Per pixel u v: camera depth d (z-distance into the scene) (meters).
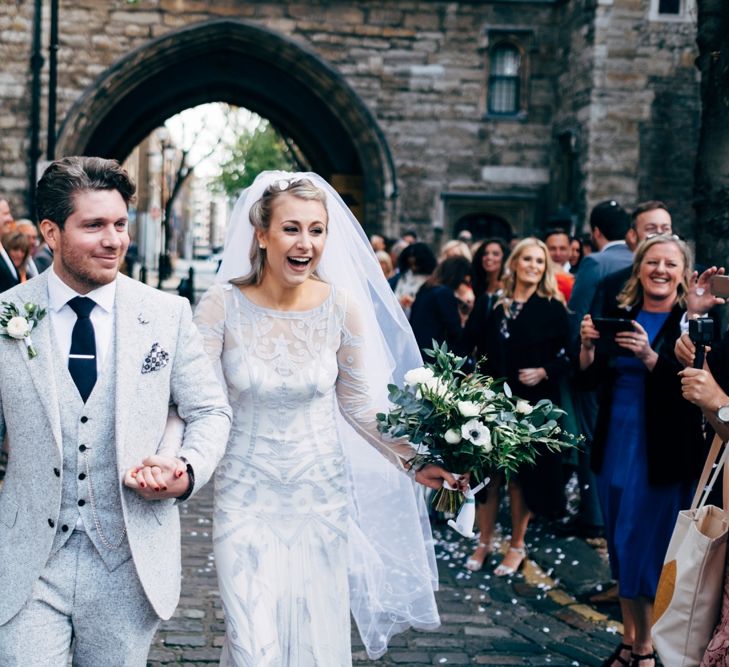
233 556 3.33
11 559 2.85
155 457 2.84
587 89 19.61
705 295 4.34
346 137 24.53
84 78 20.16
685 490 4.64
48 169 2.92
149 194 43.94
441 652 5.02
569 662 4.91
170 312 3.06
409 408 3.47
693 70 19.53
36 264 10.28
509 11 21.05
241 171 43.84
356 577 3.83
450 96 21.08
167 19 20.30
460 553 6.80
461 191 21.22
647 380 4.64
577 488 8.56
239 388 3.40
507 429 3.47
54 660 2.81
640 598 4.62
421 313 7.17
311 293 3.52
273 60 20.98
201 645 4.95
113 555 2.89
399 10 20.84
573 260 10.66
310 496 3.41
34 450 2.85
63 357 2.90
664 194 19.67
